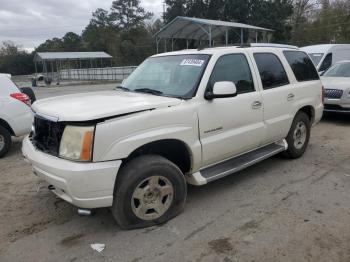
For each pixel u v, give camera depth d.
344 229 3.79
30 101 7.61
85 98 4.30
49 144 3.81
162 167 3.86
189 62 4.66
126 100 4.02
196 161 4.25
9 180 5.70
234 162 4.83
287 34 49.19
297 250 3.44
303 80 6.11
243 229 3.85
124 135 3.57
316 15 60.84
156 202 3.93
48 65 70.75
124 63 72.56
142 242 3.66
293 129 5.92
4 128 7.12
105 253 3.50
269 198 4.63
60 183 3.49
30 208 4.59
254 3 46.97
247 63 5.04
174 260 3.35
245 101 4.78
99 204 3.54
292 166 5.86
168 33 30.89
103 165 3.46
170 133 3.90
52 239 3.80
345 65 10.94
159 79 4.79
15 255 3.53
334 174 5.46
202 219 4.09
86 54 54.59
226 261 3.31
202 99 4.26
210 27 27.08
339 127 8.97
